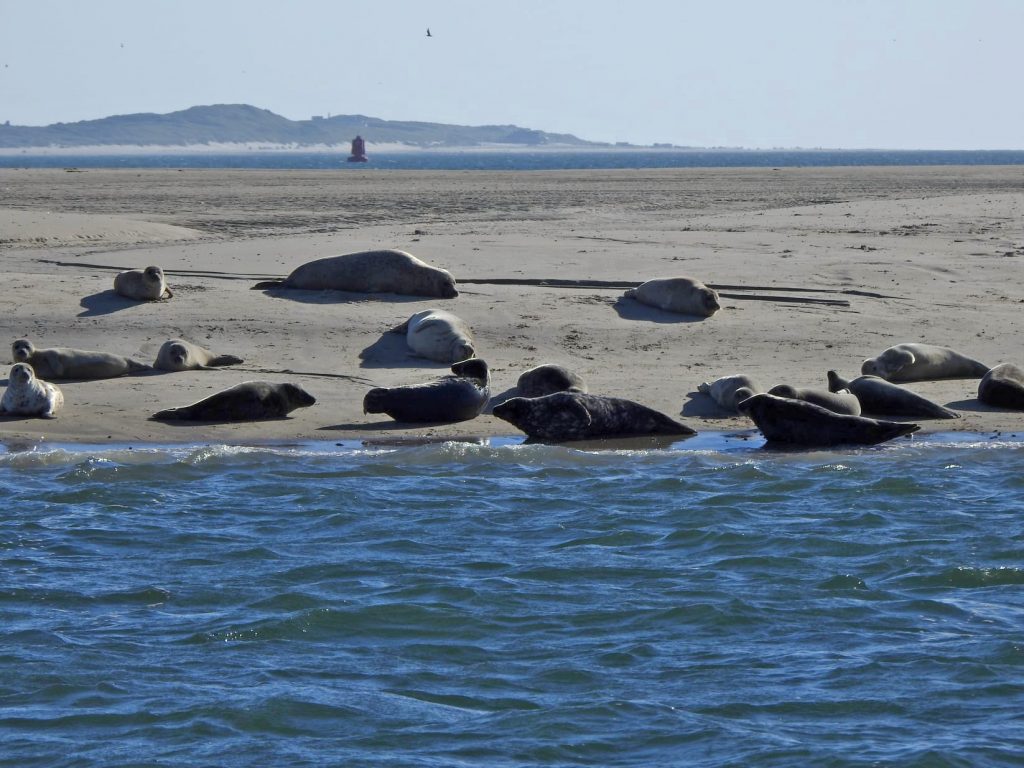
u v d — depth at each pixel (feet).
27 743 89.97
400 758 87.81
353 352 216.13
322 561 129.59
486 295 254.68
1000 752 88.69
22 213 369.50
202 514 145.28
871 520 143.74
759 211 458.50
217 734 91.35
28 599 118.21
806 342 224.74
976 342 224.12
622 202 527.40
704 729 92.17
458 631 111.04
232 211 467.52
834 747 89.30
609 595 119.75
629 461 168.86
